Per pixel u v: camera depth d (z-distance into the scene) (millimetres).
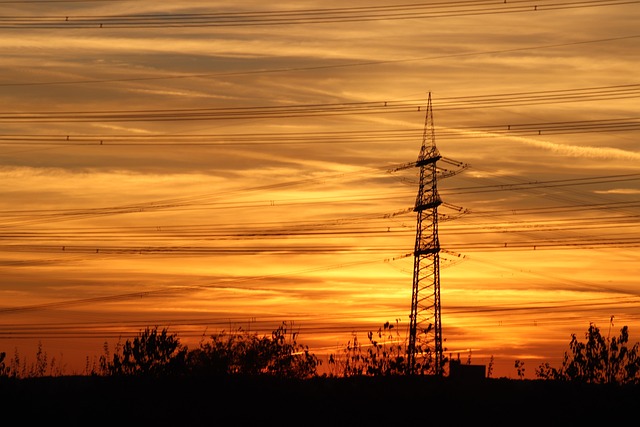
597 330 44438
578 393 43781
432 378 45281
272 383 46469
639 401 42938
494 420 43906
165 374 46531
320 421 44719
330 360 45531
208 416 45656
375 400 44406
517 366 45438
